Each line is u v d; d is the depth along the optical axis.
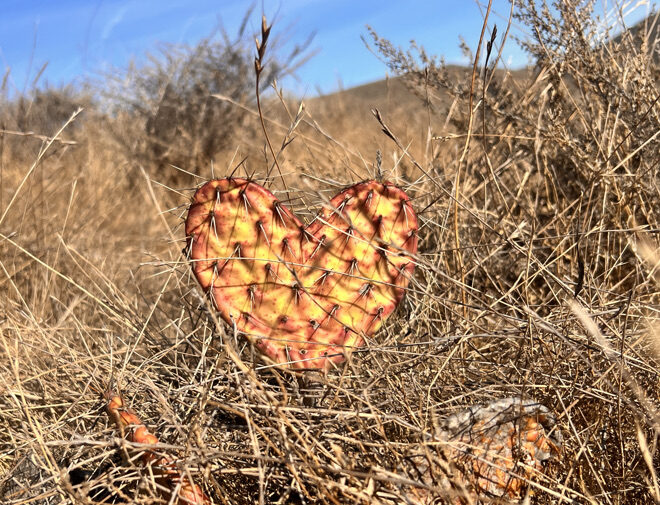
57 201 1.11
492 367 0.48
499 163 0.76
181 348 0.54
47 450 0.40
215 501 0.39
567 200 0.67
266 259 0.41
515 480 0.37
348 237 0.42
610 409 0.41
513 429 0.38
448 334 0.48
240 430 0.43
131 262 0.91
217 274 0.42
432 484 0.35
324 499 0.33
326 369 0.42
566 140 0.62
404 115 1.30
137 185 1.46
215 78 1.64
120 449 0.39
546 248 0.64
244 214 0.41
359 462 0.38
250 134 1.62
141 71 1.72
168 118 1.62
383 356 0.47
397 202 0.43
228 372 0.42
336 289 0.43
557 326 0.45
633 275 0.57
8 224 0.88
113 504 0.36
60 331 0.62
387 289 0.44
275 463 0.39
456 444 0.37
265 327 0.42
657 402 0.41
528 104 0.73
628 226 0.57
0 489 0.45
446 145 0.81
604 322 0.43
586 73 0.64
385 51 0.76
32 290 0.73
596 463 0.39
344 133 1.53
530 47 0.68
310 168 0.72
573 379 0.43
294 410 0.39
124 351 0.50
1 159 1.05
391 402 0.43
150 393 0.48
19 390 0.46
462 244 0.63
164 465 0.36
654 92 0.61
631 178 0.58
